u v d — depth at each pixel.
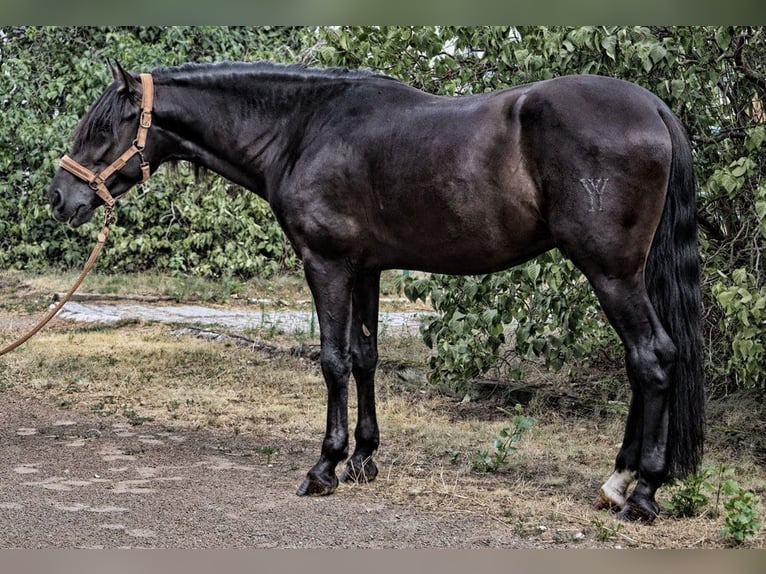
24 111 12.97
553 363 6.22
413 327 9.86
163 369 8.15
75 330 10.00
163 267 13.55
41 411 6.76
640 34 5.29
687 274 4.07
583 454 5.54
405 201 4.36
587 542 3.94
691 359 4.07
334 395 4.66
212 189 13.06
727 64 5.90
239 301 12.30
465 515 4.35
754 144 5.14
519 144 4.09
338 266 4.61
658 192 3.97
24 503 4.47
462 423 6.39
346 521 4.22
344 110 4.59
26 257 13.48
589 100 4.00
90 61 13.03
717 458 5.37
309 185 4.57
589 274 4.04
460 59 6.36
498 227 4.20
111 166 4.73
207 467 5.27
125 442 5.86
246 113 4.78
